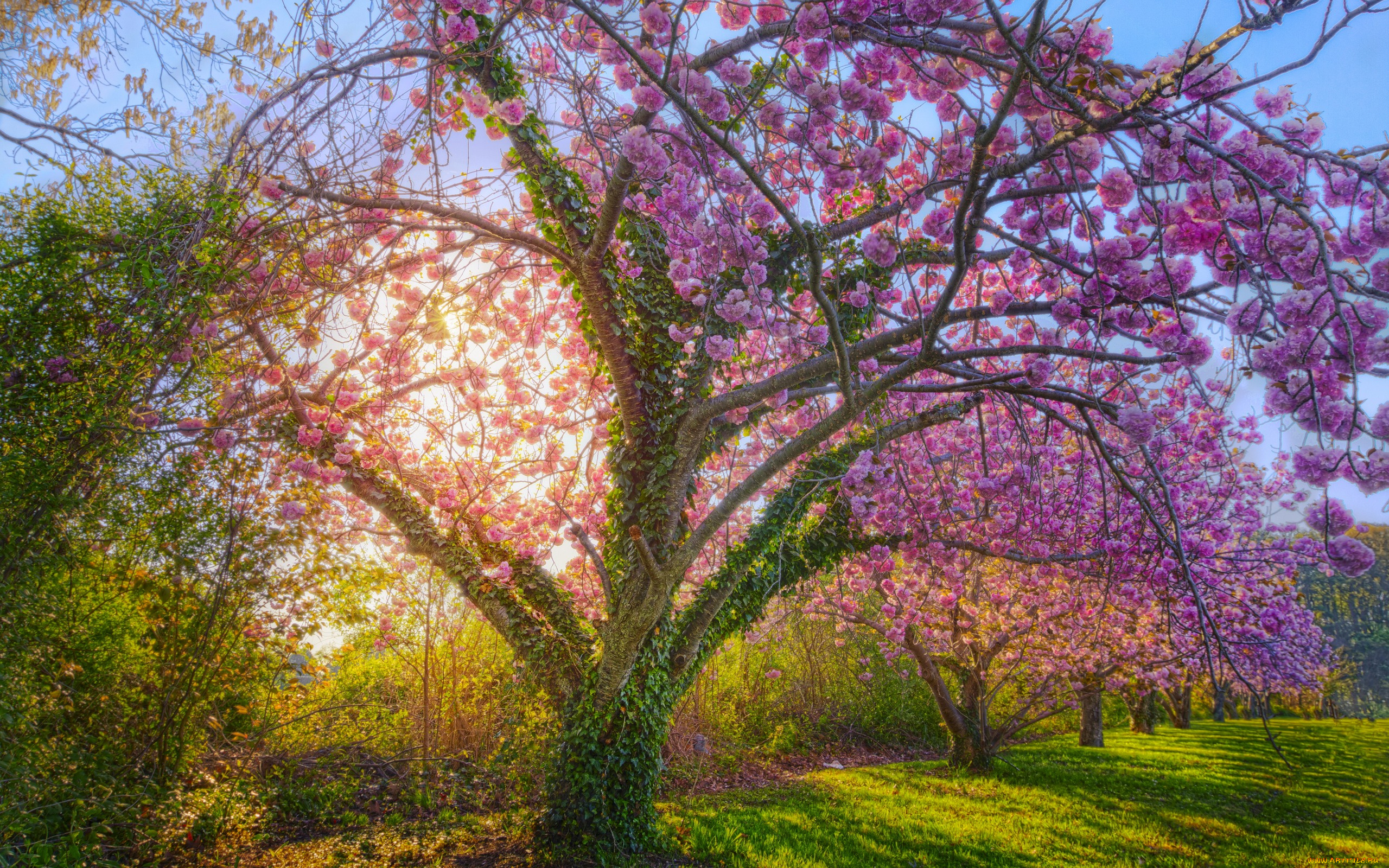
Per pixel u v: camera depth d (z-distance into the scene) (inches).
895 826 309.0
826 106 145.1
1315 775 472.4
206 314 157.1
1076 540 285.1
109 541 208.8
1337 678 702.5
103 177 195.3
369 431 236.8
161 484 213.6
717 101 149.5
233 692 265.7
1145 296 137.1
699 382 255.1
